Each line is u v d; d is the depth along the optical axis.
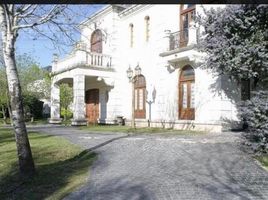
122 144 12.66
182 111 20.02
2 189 7.95
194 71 19.05
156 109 21.98
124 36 25.53
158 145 12.22
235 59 11.44
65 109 31.86
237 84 17.34
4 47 8.33
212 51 12.16
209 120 17.67
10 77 8.36
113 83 25.80
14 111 8.45
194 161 9.57
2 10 8.24
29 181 8.13
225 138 14.02
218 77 17.20
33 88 35.12
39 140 14.54
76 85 24.45
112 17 25.88
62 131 19.50
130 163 9.53
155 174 8.28
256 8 10.50
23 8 8.30
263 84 12.55
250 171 8.50
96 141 13.75
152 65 22.47
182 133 16.78
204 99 18.05
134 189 7.11
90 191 7.07
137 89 24.12
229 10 11.12
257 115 9.95
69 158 10.64
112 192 6.95
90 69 24.84
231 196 6.61
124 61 25.47
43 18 8.55
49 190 7.38
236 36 11.45
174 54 19.64
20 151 8.48
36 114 38.28
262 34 10.99
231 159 9.72
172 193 6.80
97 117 28.25
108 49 26.08
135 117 24.16
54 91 29.02
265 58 11.09
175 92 20.34
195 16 14.48
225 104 17.16
